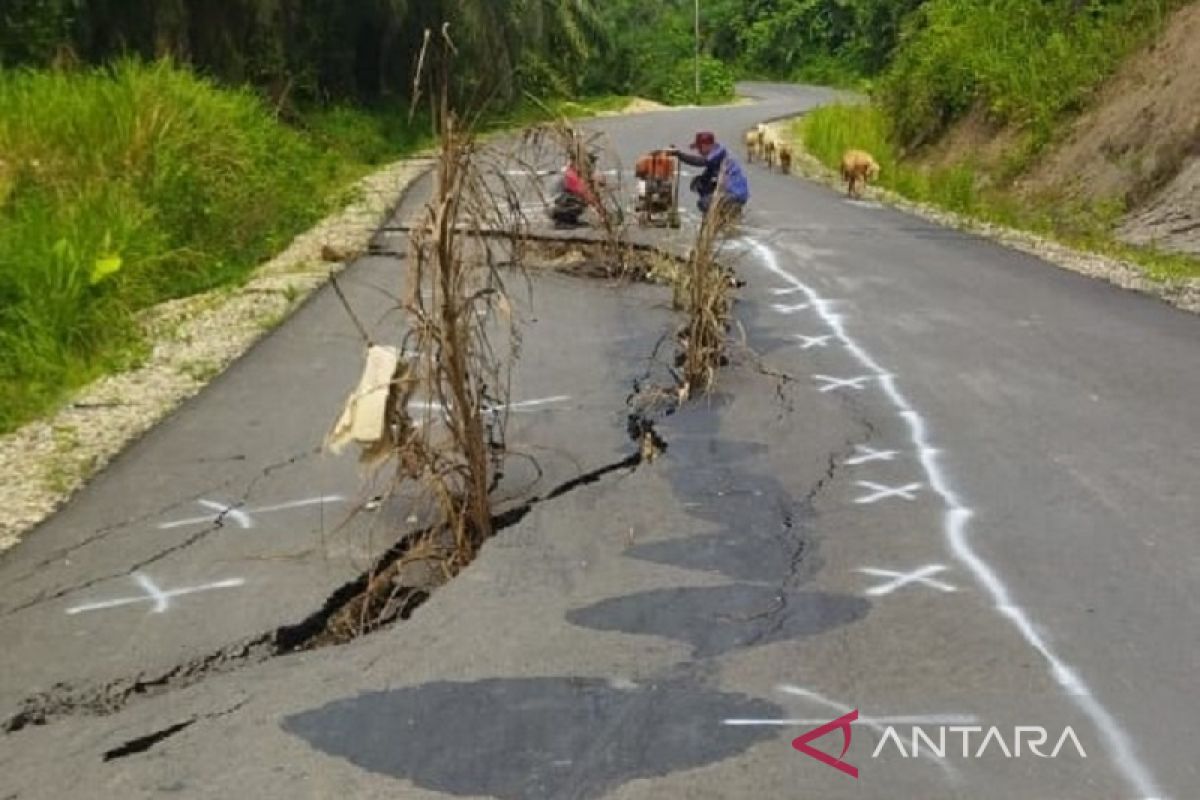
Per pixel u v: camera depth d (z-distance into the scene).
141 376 9.44
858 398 8.43
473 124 6.92
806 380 8.87
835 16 74.50
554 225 13.73
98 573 5.86
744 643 5.01
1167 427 7.76
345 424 6.24
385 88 33.38
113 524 6.47
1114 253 15.38
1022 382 8.82
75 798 4.07
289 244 15.44
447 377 6.09
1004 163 22.14
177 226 14.46
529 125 10.62
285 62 28.14
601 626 5.17
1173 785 4.05
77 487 7.05
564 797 4.01
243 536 6.25
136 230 13.10
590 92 55.84
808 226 17.00
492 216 7.81
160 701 4.69
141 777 4.18
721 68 61.94
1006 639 5.02
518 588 5.53
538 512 6.38
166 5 23.77
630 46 58.44
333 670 4.86
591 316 10.88
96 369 9.69
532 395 8.49
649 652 4.94
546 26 36.44
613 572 5.69
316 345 10.20
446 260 6.02
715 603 5.37
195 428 8.02
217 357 9.91
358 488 6.81
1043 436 7.60
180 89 17.19
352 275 13.34
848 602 5.36
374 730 4.42
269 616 5.38
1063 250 15.22
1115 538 6.02
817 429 7.76
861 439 7.57
